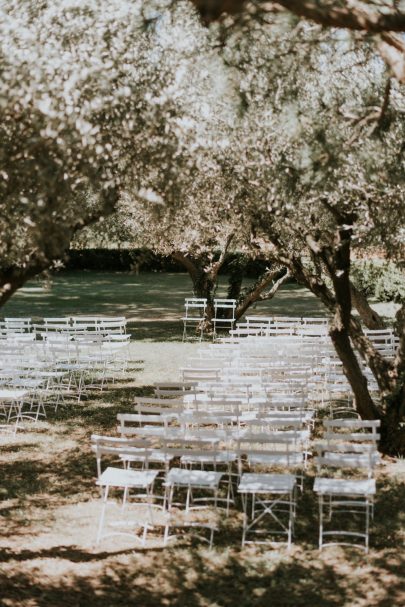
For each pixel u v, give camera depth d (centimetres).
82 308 2673
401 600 562
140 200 600
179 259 2028
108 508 771
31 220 500
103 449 696
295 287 3616
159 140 553
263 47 622
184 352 1756
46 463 924
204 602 564
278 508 771
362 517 743
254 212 828
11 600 550
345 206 832
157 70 575
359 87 756
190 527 721
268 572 618
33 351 1322
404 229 779
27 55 507
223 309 2112
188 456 750
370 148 672
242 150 704
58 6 549
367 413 977
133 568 625
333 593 579
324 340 1502
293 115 625
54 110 503
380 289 2878
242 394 1111
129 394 1321
